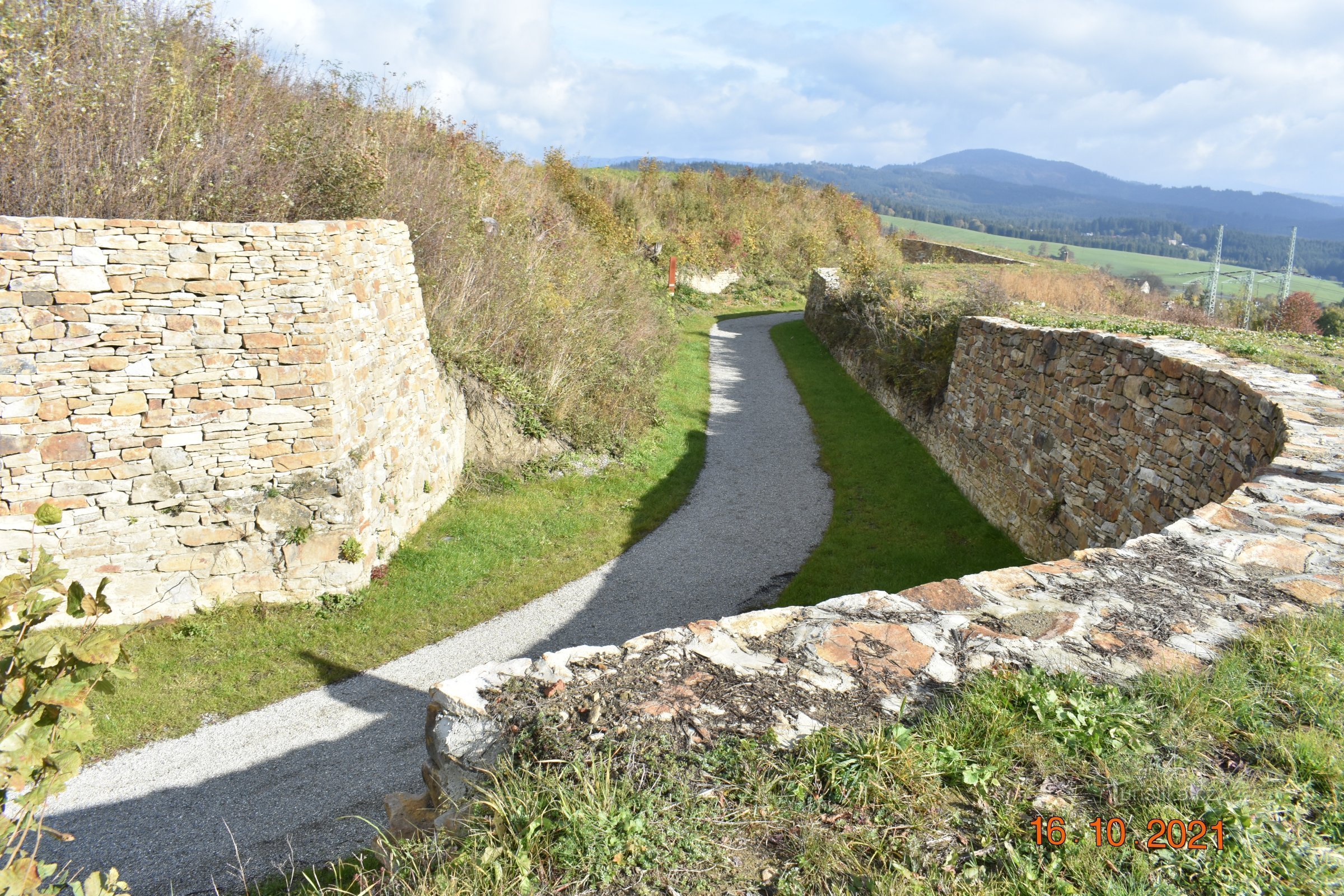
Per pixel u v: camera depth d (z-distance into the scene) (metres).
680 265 31.44
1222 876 2.21
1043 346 9.77
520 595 8.63
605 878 2.29
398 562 8.92
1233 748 2.75
